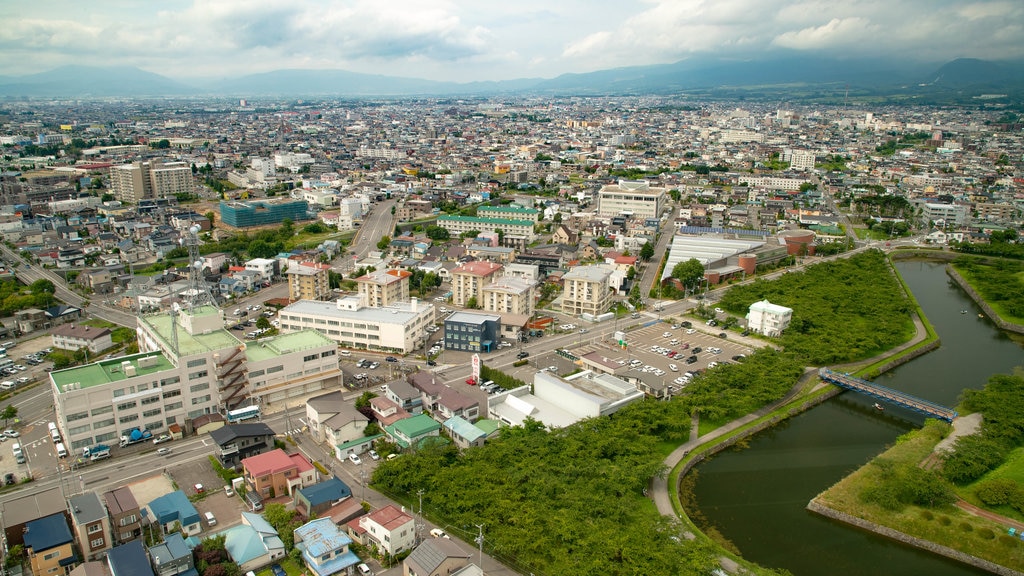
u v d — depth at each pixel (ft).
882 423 583.99
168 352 541.34
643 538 375.86
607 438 486.38
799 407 598.34
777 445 540.11
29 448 491.72
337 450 481.46
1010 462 493.36
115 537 377.30
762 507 452.76
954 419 570.46
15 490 434.71
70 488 437.99
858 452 530.27
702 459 510.17
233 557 359.66
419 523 407.44
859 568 395.75
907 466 477.77
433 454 462.60
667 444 518.37
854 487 464.24
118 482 446.60
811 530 429.38
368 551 378.12
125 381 493.36
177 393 521.24
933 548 410.31
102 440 488.02
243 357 544.62
